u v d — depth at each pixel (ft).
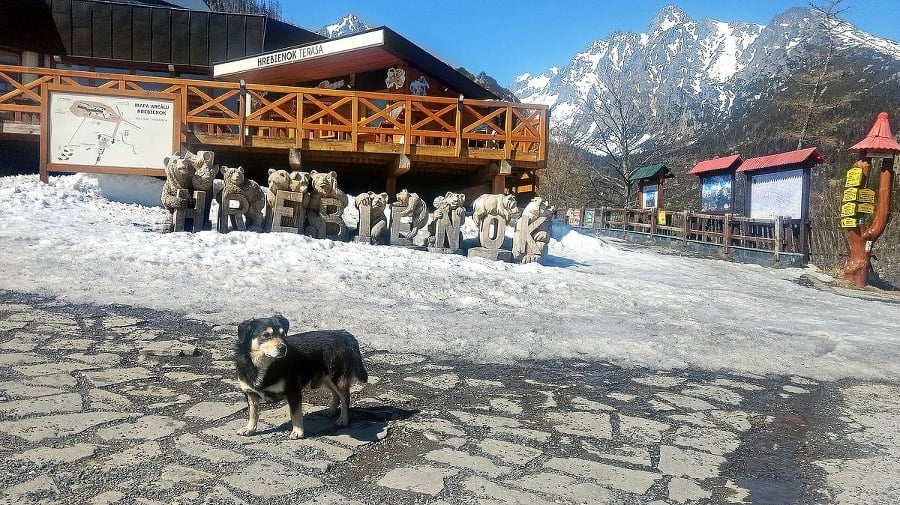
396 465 13.64
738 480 13.96
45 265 30.07
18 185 47.14
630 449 15.46
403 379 19.94
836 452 15.97
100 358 19.66
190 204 40.19
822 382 23.15
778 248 63.57
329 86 66.44
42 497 11.30
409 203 43.47
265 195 42.06
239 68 61.11
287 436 14.79
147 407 16.12
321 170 58.54
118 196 50.11
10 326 22.12
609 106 161.89
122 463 12.89
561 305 33.65
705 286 46.57
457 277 36.47
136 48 67.10
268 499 11.78
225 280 30.60
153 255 33.19
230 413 16.06
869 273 60.18
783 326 33.17
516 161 54.80
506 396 18.97
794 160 65.00
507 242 50.96
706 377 22.79
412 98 52.75
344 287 31.83
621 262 54.54
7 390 16.58
